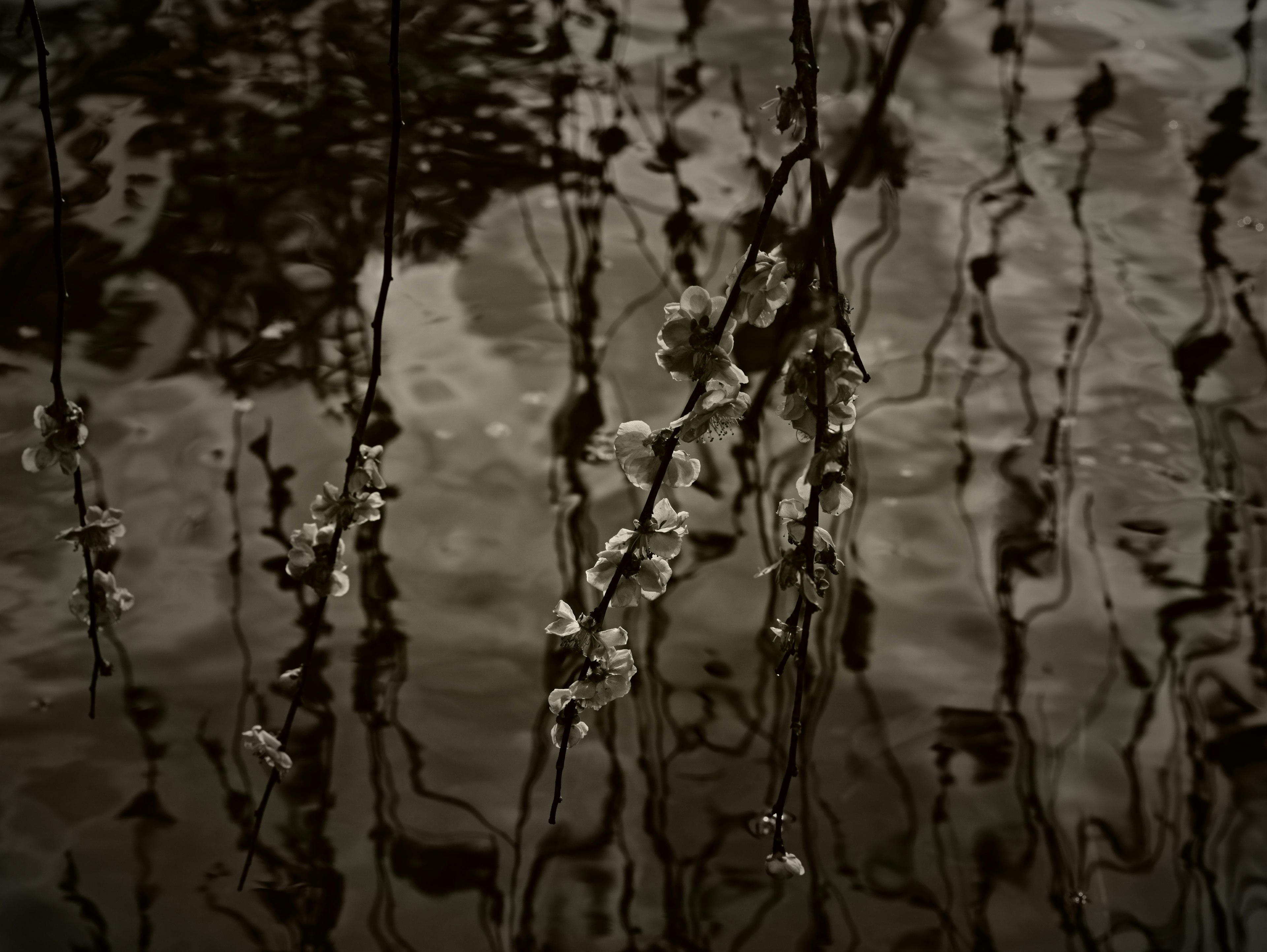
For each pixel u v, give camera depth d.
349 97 2.58
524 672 1.66
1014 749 1.63
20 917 1.52
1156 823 1.59
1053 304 2.14
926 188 2.41
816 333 1.25
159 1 2.88
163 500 1.75
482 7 2.95
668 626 1.70
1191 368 2.01
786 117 1.25
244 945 1.51
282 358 1.95
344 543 1.73
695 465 1.31
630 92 2.65
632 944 1.52
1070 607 1.71
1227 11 3.03
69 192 2.27
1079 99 2.70
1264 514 1.78
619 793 1.60
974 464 1.84
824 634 1.69
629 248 2.21
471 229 2.24
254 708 1.63
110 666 1.56
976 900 1.55
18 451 1.78
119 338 1.96
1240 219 2.35
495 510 1.76
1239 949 1.53
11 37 2.69
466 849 1.56
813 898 1.55
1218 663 1.68
